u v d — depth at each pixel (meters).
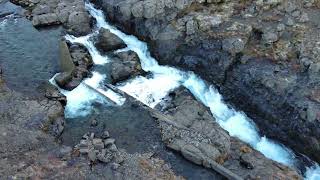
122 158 24.67
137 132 26.89
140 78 31.16
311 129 26.44
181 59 31.70
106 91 29.83
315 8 32.44
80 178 23.28
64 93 29.53
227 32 30.94
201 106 28.77
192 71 31.36
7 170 23.16
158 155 25.50
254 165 25.23
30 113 26.98
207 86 30.58
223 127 28.33
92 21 35.22
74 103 28.91
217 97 30.08
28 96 28.48
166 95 29.92
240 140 27.39
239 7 32.81
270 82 28.22
